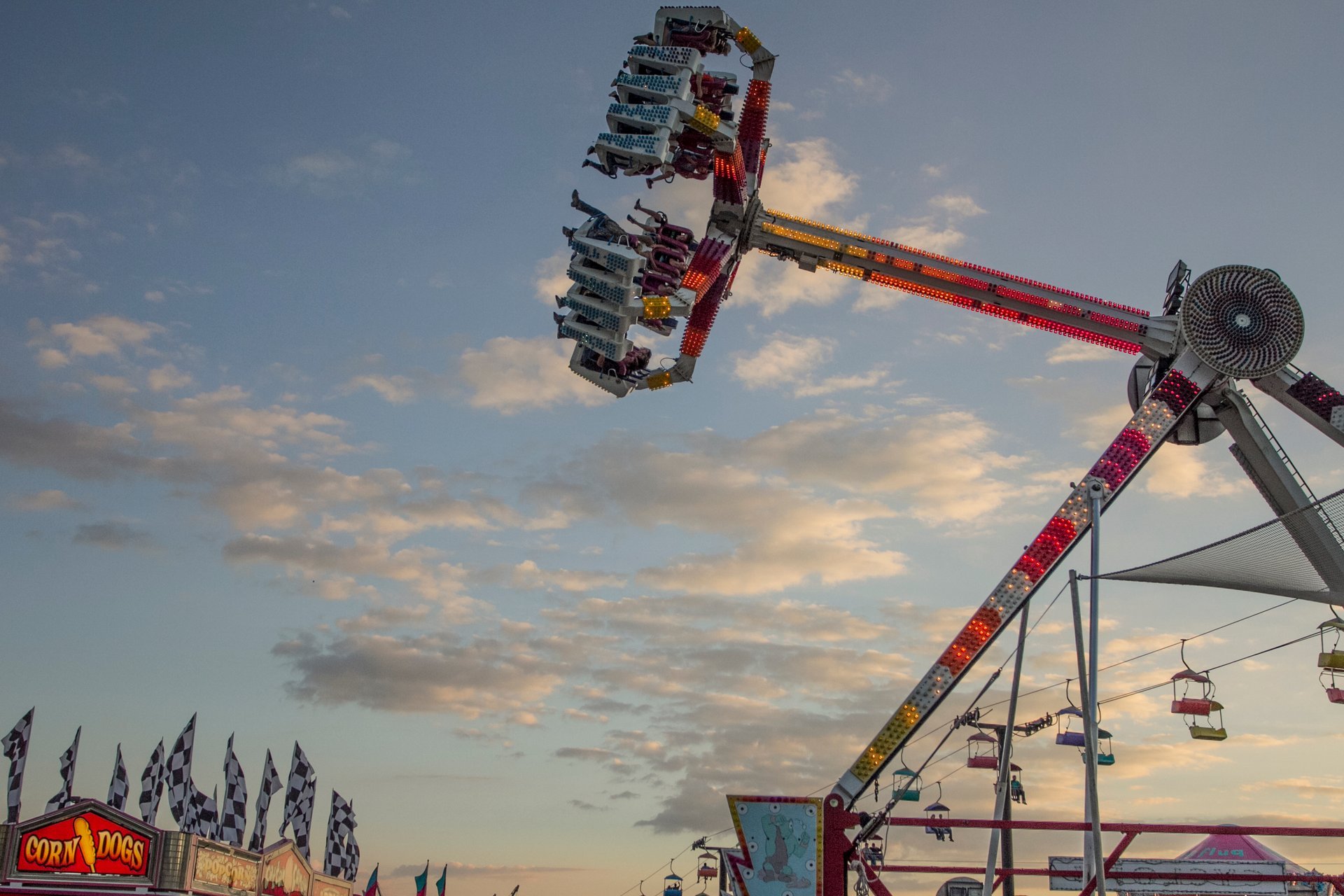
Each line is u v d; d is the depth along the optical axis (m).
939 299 45.22
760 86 44.75
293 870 59.12
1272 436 40.09
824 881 35.84
